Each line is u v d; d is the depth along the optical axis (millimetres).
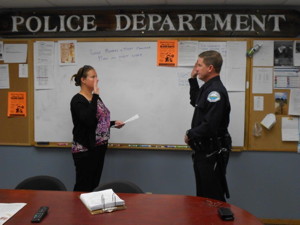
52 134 2861
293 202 2758
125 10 2732
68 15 2777
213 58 2072
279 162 2734
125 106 2789
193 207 1487
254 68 2658
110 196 1550
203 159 2062
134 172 2857
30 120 2871
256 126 2691
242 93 2680
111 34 2752
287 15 2629
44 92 2830
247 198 2785
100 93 2795
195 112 2141
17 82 2848
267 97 2670
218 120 1960
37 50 2799
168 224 1302
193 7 2703
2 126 2900
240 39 2646
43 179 1876
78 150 2402
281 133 2689
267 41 2637
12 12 2811
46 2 2660
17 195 1646
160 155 2830
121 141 2814
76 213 1409
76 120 2385
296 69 2637
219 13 2668
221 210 1384
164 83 2736
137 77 2756
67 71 2799
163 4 2703
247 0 2549
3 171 2965
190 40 2680
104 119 2473
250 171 2760
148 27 2725
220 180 2080
